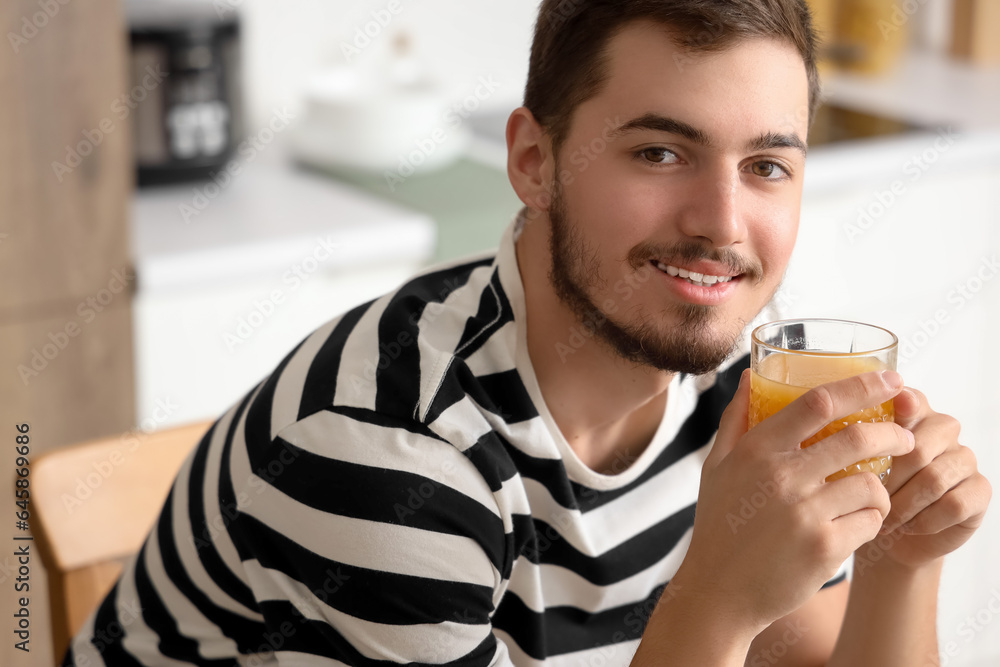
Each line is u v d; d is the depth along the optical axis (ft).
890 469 2.42
